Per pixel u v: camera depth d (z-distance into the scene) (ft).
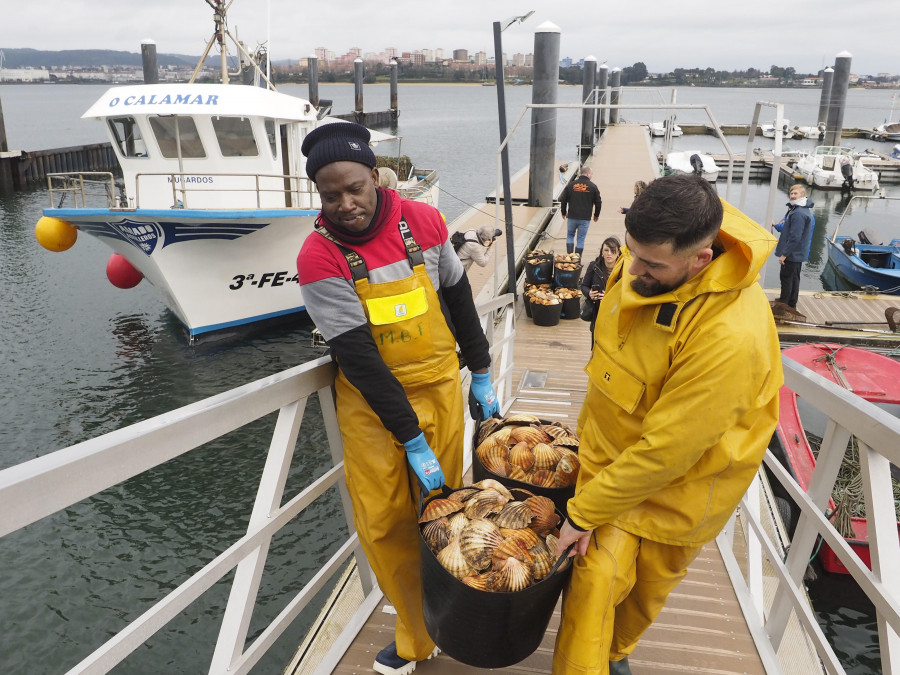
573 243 37.45
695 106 27.99
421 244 6.01
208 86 35.27
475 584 5.42
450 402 6.51
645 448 4.80
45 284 50.70
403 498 6.47
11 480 3.15
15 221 76.02
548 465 6.95
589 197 36.11
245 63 42.70
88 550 21.27
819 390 6.22
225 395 4.94
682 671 7.38
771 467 7.58
